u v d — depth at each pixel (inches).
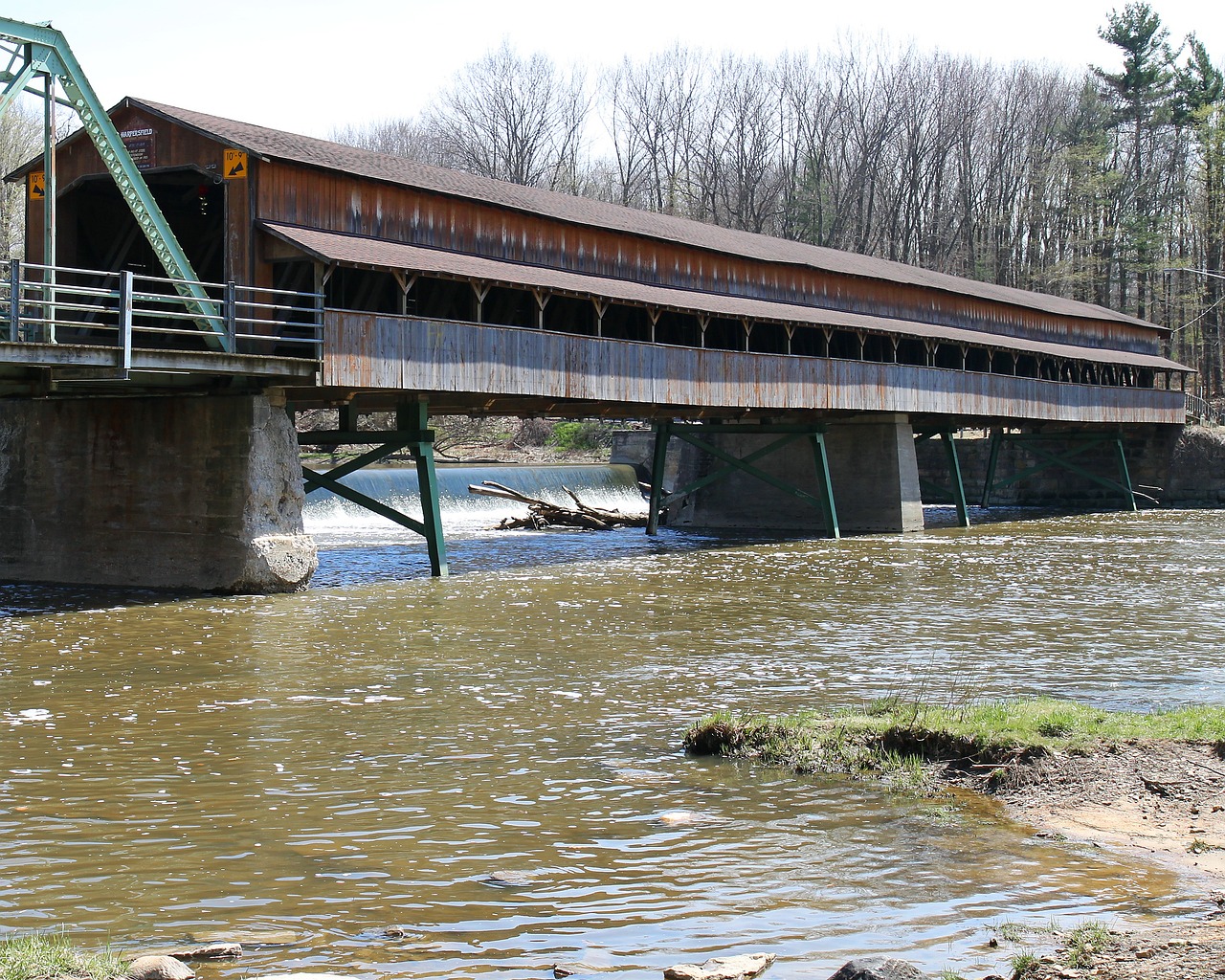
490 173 2655.0
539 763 364.8
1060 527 1425.9
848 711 409.7
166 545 756.0
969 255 2854.3
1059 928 236.5
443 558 862.5
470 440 2268.7
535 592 780.6
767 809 318.3
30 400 805.9
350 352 763.4
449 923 241.3
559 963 221.1
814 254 1478.8
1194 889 258.8
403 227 895.7
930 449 2009.1
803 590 809.5
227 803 322.3
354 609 691.4
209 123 807.1
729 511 1419.8
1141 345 2064.5
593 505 1542.8
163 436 756.6
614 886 262.1
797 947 228.8
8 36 623.2
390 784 341.4
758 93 2780.5
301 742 390.0
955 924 239.9
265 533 736.3
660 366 1045.8
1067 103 2935.5
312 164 808.9
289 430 760.3
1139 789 326.0
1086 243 2802.7
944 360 1571.1
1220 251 2566.4
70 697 456.1
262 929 237.3
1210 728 365.1
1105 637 614.9
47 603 693.9
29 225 846.5
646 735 401.4
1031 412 1590.8
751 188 2726.4
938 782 340.5
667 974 213.8
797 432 1245.1
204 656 541.6
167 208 900.0
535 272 962.7
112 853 282.2
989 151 2928.2
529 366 908.0
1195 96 2736.2
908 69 2824.8
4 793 329.7
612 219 1143.0
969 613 699.4
